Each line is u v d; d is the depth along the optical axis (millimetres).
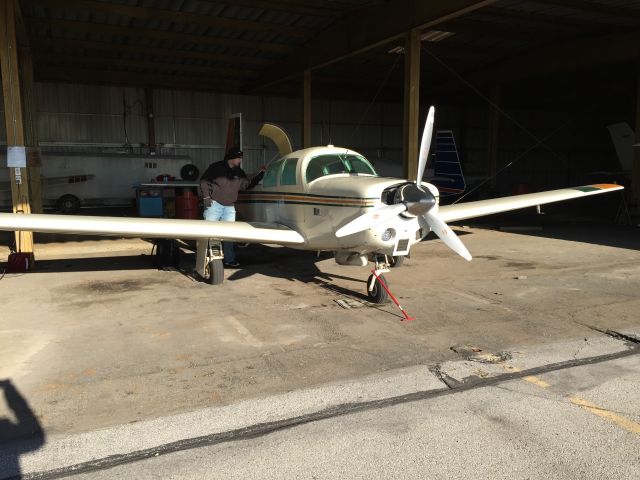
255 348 3895
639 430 2648
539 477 2256
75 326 4453
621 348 3859
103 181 15094
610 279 6297
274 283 6199
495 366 3514
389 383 3244
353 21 10656
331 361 3621
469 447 2500
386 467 2344
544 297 5426
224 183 6371
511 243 9430
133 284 6141
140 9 10203
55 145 15914
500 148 23656
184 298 5457
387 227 4738
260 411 2883
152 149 17172
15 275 6656
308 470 2326
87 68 15523
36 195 8625
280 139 7738
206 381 3283
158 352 3809
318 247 5645
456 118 22328
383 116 20953
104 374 3396
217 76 16859
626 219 13039
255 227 5746
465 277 6473
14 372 3424
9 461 2385
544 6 10555
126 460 2410
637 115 13219
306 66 12922
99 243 9695
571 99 21719
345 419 2793
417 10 8750
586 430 2648
